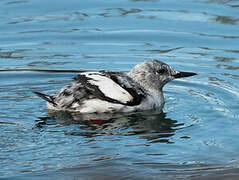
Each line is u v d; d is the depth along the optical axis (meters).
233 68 15.79
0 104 13.06
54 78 15.34
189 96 13.95
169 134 10.91
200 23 19.08
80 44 17.84
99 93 12.29
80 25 19.19
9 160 9.38
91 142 10.37
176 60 16.44
